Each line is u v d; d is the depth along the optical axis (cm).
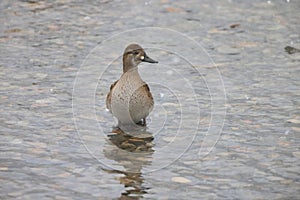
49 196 1509
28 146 1789
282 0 3372
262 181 1594
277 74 2367
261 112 2038
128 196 1516
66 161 1703
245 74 2377
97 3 3316
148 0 3347
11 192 1524
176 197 1513
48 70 2405
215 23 2991
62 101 2117
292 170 1652
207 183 1587
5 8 3197
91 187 1559
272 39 2769
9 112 2016
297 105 2086
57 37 2792
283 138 1848
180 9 3197
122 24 2966
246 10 3194
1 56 2544
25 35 2805
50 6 3253
